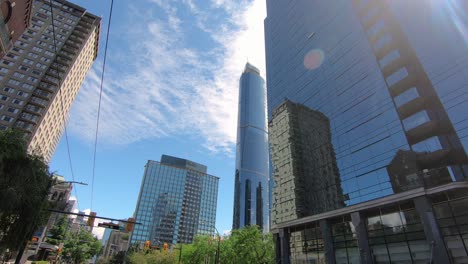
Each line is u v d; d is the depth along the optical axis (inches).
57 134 4271.7
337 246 1446.9
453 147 1208.2
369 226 1337.4
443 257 1002.1
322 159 1878.7
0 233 768.9
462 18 1314.0
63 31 4284.0
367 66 1758.1
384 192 1379.2
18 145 786.2
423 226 1099.9
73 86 4328.3
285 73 2706.7
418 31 1514.5
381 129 1524.4
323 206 1734.7
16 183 754.2
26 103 3405.5
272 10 3469.5
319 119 2039.9
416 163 1277.1
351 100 1796.3
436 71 1353.3
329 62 2122.3
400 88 1545.3
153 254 3203.7
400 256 1160.2
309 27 2551.7
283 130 2439.7
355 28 1967.3
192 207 7780.5
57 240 3956.7
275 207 2223.2
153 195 7386.8
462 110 1198.3
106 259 6033.5
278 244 1854.1
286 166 2236.7
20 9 1678.2
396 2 1700.3
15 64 3622.0
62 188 3966.5
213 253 2358.5
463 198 1045.2
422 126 1327.5
